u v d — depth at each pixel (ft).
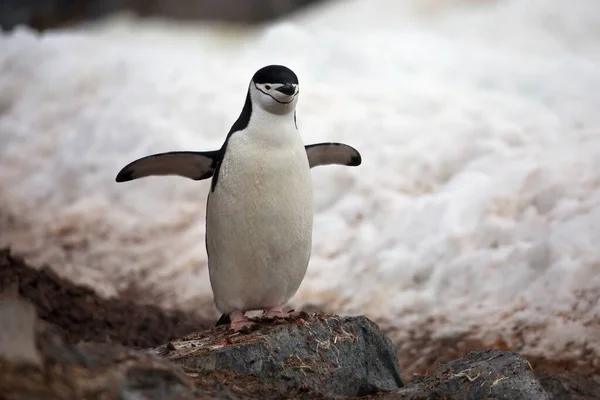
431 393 27.25
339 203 53.72
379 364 30.55
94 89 69.00
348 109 62.75
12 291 37.93
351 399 27.22
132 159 60.34
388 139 58.65
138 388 21.68
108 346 22.56
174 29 120.47
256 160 29.53
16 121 66.85
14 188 60.75
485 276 44.75
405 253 47.98
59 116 66.90
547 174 49.52
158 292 48.93
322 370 28.55
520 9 95.09
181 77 68.08
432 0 108.78
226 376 27.07
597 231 44.37
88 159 60.85
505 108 62.54
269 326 29.81
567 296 41.57
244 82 67.77
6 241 54.13
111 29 119.85
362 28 105.81
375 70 71.26
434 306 44.24
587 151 52.80
